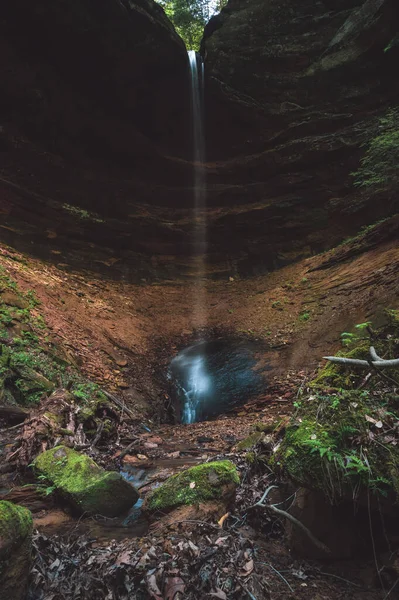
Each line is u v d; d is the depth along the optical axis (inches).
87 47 528.7
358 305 407.2
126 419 260.8
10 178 505.7
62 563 79.4
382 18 621.3
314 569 80.6
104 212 605.6
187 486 106.0
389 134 473.4
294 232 669.9
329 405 94.3
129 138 626.8
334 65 669.9
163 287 607.8
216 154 713.0
